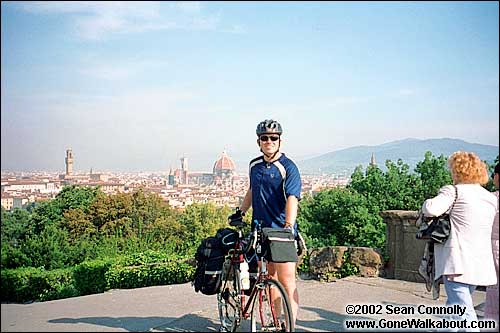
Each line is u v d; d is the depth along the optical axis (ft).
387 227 30.83
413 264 29.50
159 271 39.34
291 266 19.27
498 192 19.57
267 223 19.53
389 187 58.29
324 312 22.89
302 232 52.49
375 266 30.66
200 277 20.75
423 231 18.54
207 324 21.80
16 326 22.11
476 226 18.04
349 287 27.91
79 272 37.73
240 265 19.20
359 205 52.75
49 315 24.70
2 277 38.65
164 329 21.08
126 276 38.63
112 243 49.47
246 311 19.07
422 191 58.23
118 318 23.72
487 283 18.04
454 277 18.06
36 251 43.06
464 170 18.45
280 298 17.74
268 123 19.56
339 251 31.76
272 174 19.36
